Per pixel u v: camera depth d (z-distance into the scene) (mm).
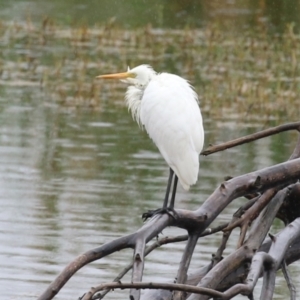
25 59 26469
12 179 15141
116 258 11984
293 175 7137
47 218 13172
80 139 18250
